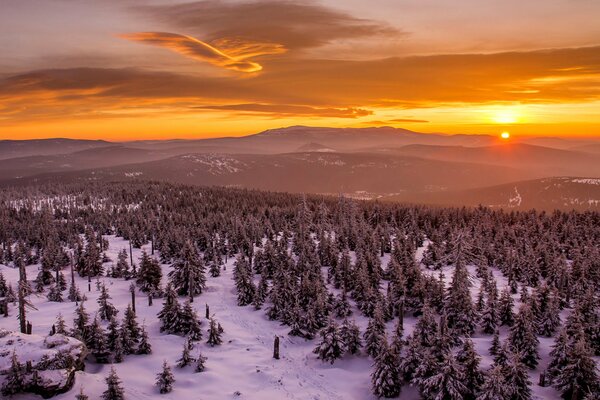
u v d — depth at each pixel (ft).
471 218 393.91
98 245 363.76
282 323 200.34
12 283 280.31
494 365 127.85
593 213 386.52
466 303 173.78
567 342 137.80
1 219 458.50
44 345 125.39
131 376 144.87
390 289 208.44
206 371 151.23
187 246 252.21
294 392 140.56
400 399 133.59
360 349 166.09
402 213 416.05
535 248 284.00
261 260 286.46
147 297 245.45
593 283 223.30
